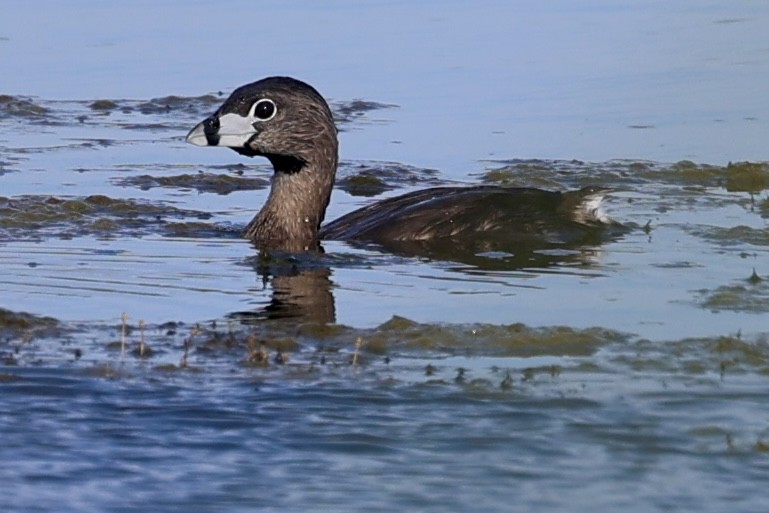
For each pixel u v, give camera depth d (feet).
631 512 40.52
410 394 48.67
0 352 52.54
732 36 118.93
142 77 111.14
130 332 55.42
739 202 78.59
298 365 51.65
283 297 60.90
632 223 73.20
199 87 108.88
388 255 68.08
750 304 58.65
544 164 88.48
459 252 68.18
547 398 48.24
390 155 91.30
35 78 111.24
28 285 62.49
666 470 43.04
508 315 57.72
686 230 71.92
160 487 41.96
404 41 118.11
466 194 73.05
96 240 71.26
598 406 47.50
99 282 63.21
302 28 122.21
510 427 45.96
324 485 42.16
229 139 72.49
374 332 55.26
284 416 46.75
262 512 40.60
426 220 71.10
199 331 55.47
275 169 73.26
